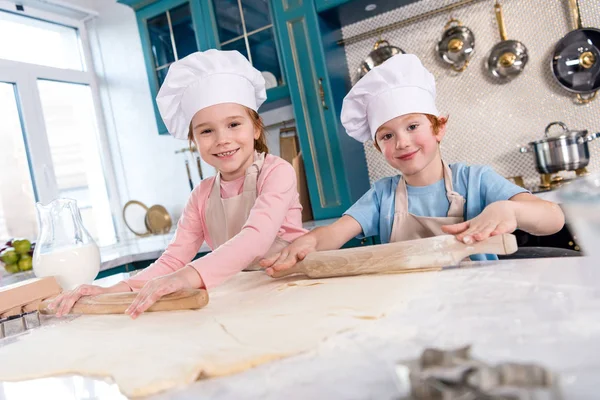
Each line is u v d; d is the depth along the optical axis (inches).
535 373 9.1
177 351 18.7
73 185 110.0
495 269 24.0
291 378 14.5
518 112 75.9
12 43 102.3
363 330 17.9
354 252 29.2
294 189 44.0
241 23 87.9
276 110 97.2
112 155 118.6
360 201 46.7
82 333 25.0
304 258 30.9
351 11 80.2
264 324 20.8
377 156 88.2
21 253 77.3
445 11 78.4
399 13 82.2
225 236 45.8
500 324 16.0
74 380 17.9
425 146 41.7
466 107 79.4
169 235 104.3
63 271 38.8
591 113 71.3
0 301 29.8
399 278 25.5
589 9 70.7
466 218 41.3
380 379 13.1
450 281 23.0
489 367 9.4
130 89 114.0
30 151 100.3
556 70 72.1
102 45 116.4
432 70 81.0
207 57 41.2
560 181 68.6
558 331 14.5
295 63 80.5
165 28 97.0
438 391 9.0
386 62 41.8
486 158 78.9
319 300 23.6
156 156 113.1
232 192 46.5
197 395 14.6
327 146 79.9
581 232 14.6
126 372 17.2
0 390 18.4
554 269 22.0
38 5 105.6
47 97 107.3
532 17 73.7
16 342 25.6
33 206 99.7
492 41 76.1
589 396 10.5
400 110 41.0
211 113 41.8
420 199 44.1
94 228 113.8
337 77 83.1
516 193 38.1
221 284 33.5
